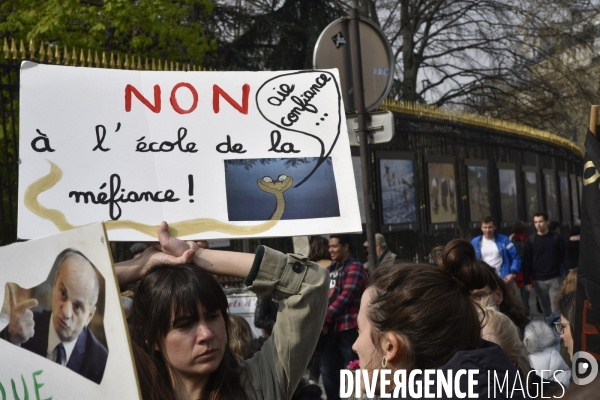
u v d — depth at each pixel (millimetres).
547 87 22094
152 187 2602
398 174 10609
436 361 1725
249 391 2283
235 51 16422
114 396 1873
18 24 10617
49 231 2498
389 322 1769
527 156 17797
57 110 2596
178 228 2578
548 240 11125
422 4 22500
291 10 16922
